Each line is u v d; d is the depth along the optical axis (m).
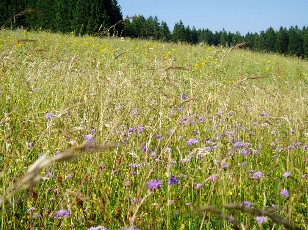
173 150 3.84
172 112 4.31
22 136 3.74
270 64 16.97
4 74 5.21
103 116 3.74
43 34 15.73
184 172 3.58
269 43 91.12
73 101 4.57
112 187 3.21
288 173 3.37
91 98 4.42
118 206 2.78
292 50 84.00
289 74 14.73
